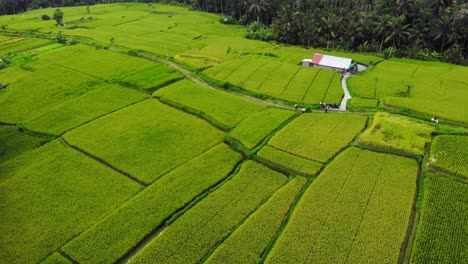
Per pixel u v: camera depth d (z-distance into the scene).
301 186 43.44
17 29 122.31
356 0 113.12
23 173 47.66
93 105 65.94
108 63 86.69
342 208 39.50
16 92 72.06
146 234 37.50
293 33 107.38
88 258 35.06
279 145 51.59
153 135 55.69
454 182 42.59
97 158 50.69
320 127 56.00
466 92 67.50
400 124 54.69
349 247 34.78
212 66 85.19
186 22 137.25
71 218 40.09
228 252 34.75
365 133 52.84
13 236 37.97
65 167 48.75
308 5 113.69
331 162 47.44
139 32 120.12
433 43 92.12
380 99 65.88
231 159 49.31
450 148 48.69
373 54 95.38
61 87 73.88
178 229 37.72
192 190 43.44
